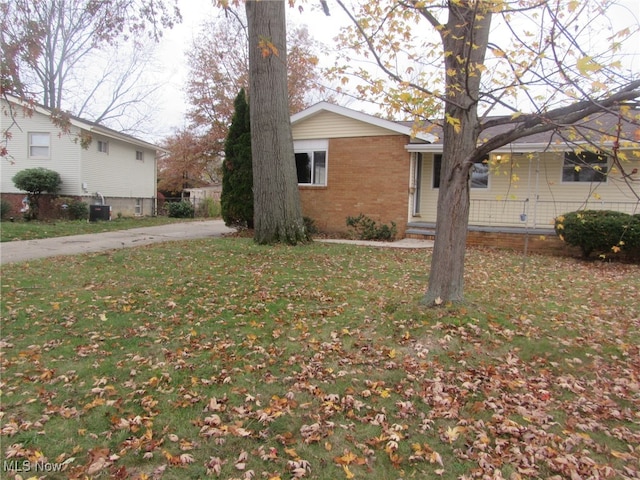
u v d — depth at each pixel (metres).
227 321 5.18
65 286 6.57
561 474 2.72
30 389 3.65
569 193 12.26
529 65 3.97
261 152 10.41
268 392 3.64
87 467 2.69
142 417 3.24
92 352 4.38
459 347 4.41
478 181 13.31
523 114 3.86
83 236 12.90
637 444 3.04
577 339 4.74
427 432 3.12
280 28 10.12
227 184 13.93
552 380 3.92
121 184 21.75
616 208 11.75
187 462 2.75
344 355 4.30
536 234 11.40
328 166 13.98
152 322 5.18
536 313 5.53
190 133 29.77
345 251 9.93
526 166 12.67
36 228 13.84
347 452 2.88
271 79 10.16
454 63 4.59
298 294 6.18
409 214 13.07
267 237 10.55
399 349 4.40
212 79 28.19
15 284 6.62
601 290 6.98
